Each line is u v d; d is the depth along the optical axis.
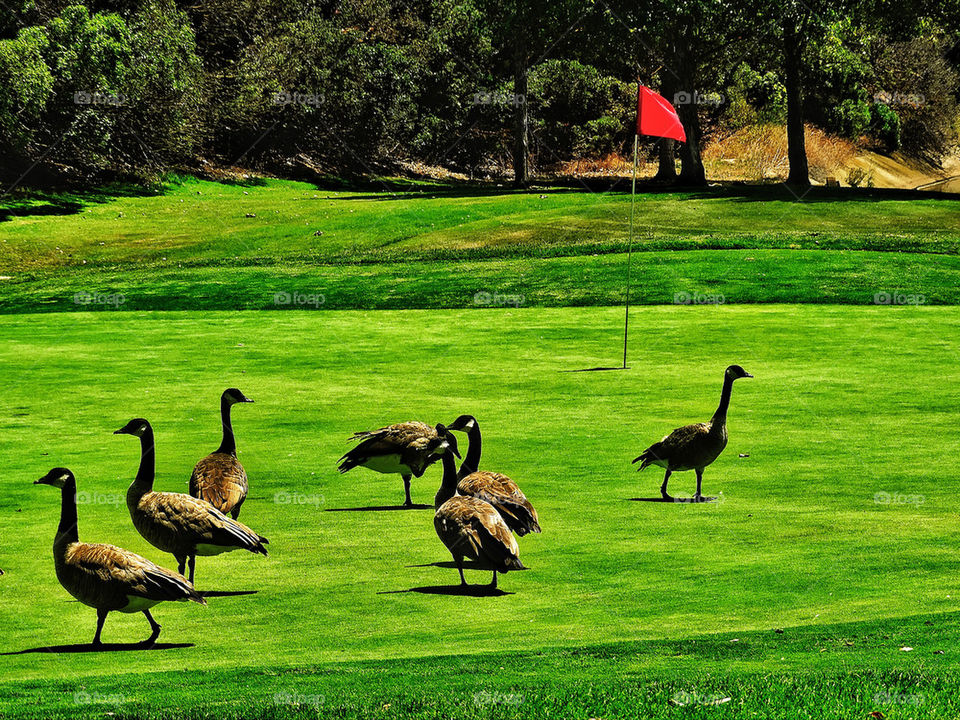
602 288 31.80
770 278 32.25
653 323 26.88
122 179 64.44
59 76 57.84
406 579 10.64
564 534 11.89
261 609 9.83
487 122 89.12
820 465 14.73
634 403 18.73
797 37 62.53
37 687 7.93
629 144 95.44
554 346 24.36
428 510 13.20
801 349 23.39
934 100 97.38
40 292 34.06
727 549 11.32
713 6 61.50
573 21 67.50
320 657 8.64
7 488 13.88
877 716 7.04
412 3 91.56
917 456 15.15
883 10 63.03
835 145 89.56
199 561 11.27
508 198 55.66
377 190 75.88
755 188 60.88
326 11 85.62
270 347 24.72
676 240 39.38
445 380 20.91
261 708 7.36
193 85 67.56
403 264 37.41
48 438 16.67
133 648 8.96
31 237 45.31
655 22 63.88
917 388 19.56
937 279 32.00
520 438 16.39
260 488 14.04
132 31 62.75
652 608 9.69
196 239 44.72
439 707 7.30
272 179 75.62
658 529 12.03
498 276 34.19
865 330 25.45
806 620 9.33
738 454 15.36
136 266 39.09
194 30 72.56
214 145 77.12
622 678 7.87
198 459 15.26
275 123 79.56
